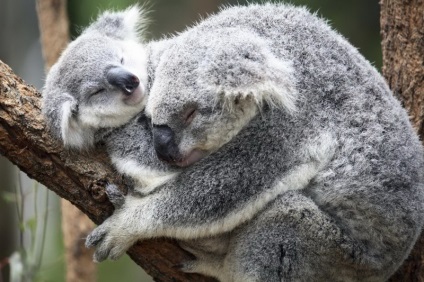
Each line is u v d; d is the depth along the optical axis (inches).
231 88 323.0
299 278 331.0
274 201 328.5
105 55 396.2
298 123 331.3
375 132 341.4
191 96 330.3
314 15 376.2
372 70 364.2
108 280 768.9
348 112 341.4
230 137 335.0
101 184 331.9
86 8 673.0
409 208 340.2
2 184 659.4
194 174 332.5
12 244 672.4
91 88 375.2
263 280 331.6
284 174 327.6
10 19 770.2
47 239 680.4
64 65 394.0
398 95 399.9
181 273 343.3
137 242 335.3
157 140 334.3
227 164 329.7
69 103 368.5
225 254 345.1
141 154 355.3
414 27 391.5
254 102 327.6
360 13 754.8
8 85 323.0
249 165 328.2
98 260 336.8
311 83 339.9
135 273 779.4
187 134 333.4
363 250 335.9
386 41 406.0
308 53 346.6
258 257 330.6
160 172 348.8
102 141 367.2
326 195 333.7
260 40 339.9
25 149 320.2
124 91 368.8
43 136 324.5
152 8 762.2
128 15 452.4
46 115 330.6
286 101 321.1
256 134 329.7
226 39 338.6
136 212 330.3
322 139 333.4
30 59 850.1
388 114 349.4
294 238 327.3
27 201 642.2
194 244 342.3
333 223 328.5
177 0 789.9
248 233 332.5
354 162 335.3
